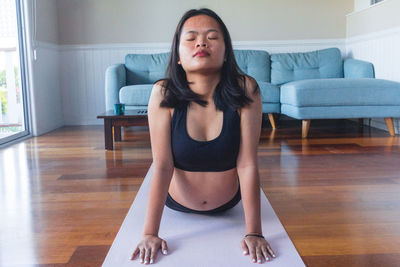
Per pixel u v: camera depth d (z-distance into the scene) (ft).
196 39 3.46
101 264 3.53
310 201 5.27
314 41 14.97
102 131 12.95
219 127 3.70
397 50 10.92
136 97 11.89
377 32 12.21
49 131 13.25
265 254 3.45
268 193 5.66
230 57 3.74
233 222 4.33
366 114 10.57
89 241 4.06
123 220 4.65
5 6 11.43
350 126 13.35
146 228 3.74
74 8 14.67
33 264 3.57
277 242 3.85
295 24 14.90
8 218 4.81
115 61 14.99
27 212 5.02
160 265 3.36
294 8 14.83
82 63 14.93
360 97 10.44
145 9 14.79
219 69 3.67
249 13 14.84
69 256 3.71
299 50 15.05
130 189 5.96
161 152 3.79
